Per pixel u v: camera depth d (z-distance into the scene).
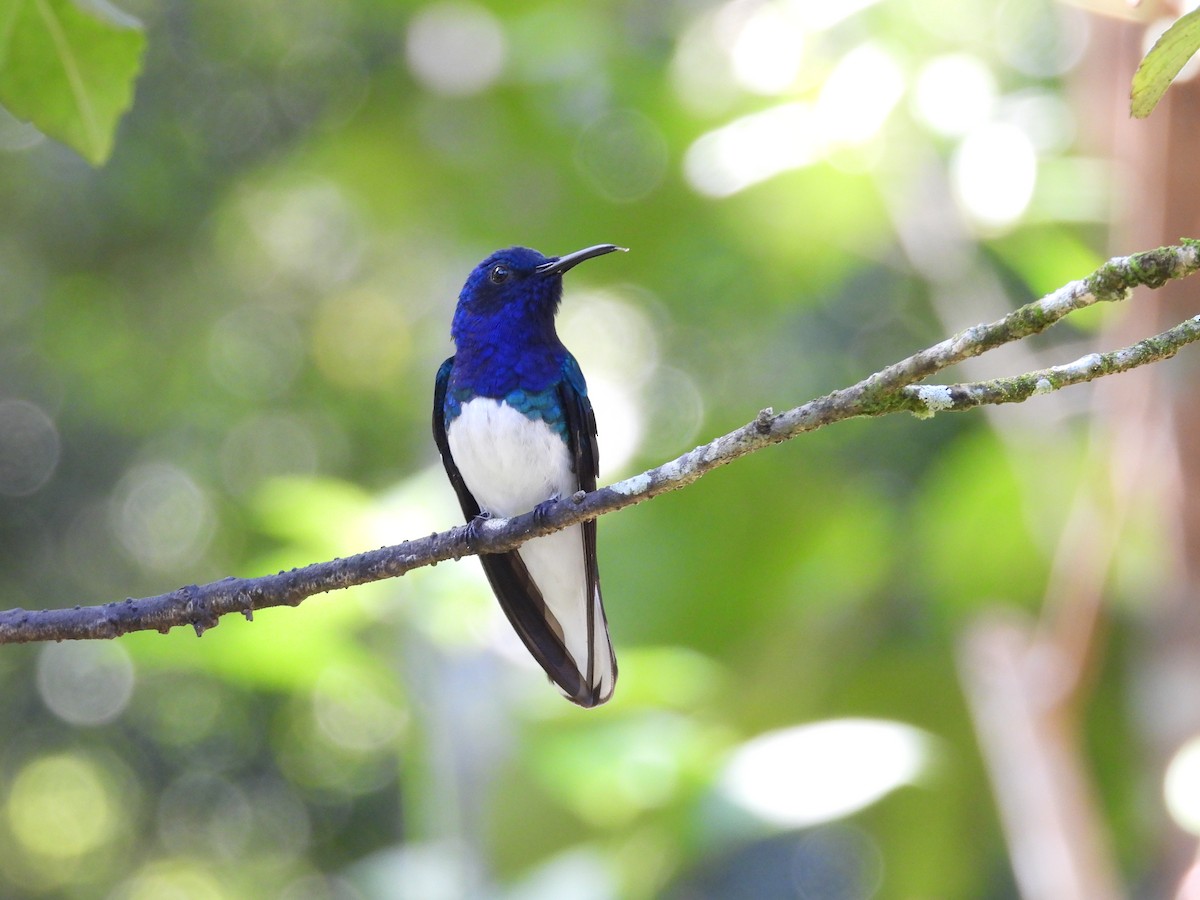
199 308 17.16
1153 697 9.33
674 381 15.92
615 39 14.15
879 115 10.86
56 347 16.61
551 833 10.28
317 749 18.28
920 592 13.13
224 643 8.74
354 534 9.35
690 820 8.52
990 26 11.94
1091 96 9.52
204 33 16.70
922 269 11.70
